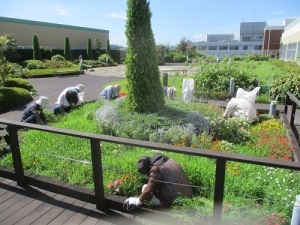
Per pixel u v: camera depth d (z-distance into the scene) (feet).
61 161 12.41
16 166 9.92
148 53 16.97
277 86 31.53
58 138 15.35
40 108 18.90
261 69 61.72
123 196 9.48
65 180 11.05
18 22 93.25
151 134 15.19
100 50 119.75
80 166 11.81
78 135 8.04
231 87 31.73
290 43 92.63
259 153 14.43
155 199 8.47
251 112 20.76
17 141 9.68
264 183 9.96
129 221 8.07
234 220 7.19
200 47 221.66
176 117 17.08
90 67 92.22
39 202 9.10
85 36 124.88
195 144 14.69
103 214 8.43
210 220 7.34
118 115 17.47
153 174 8.05
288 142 15.62
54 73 65.82
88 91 42.24
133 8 16.37
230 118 19.86
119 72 78.79
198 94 32.09
